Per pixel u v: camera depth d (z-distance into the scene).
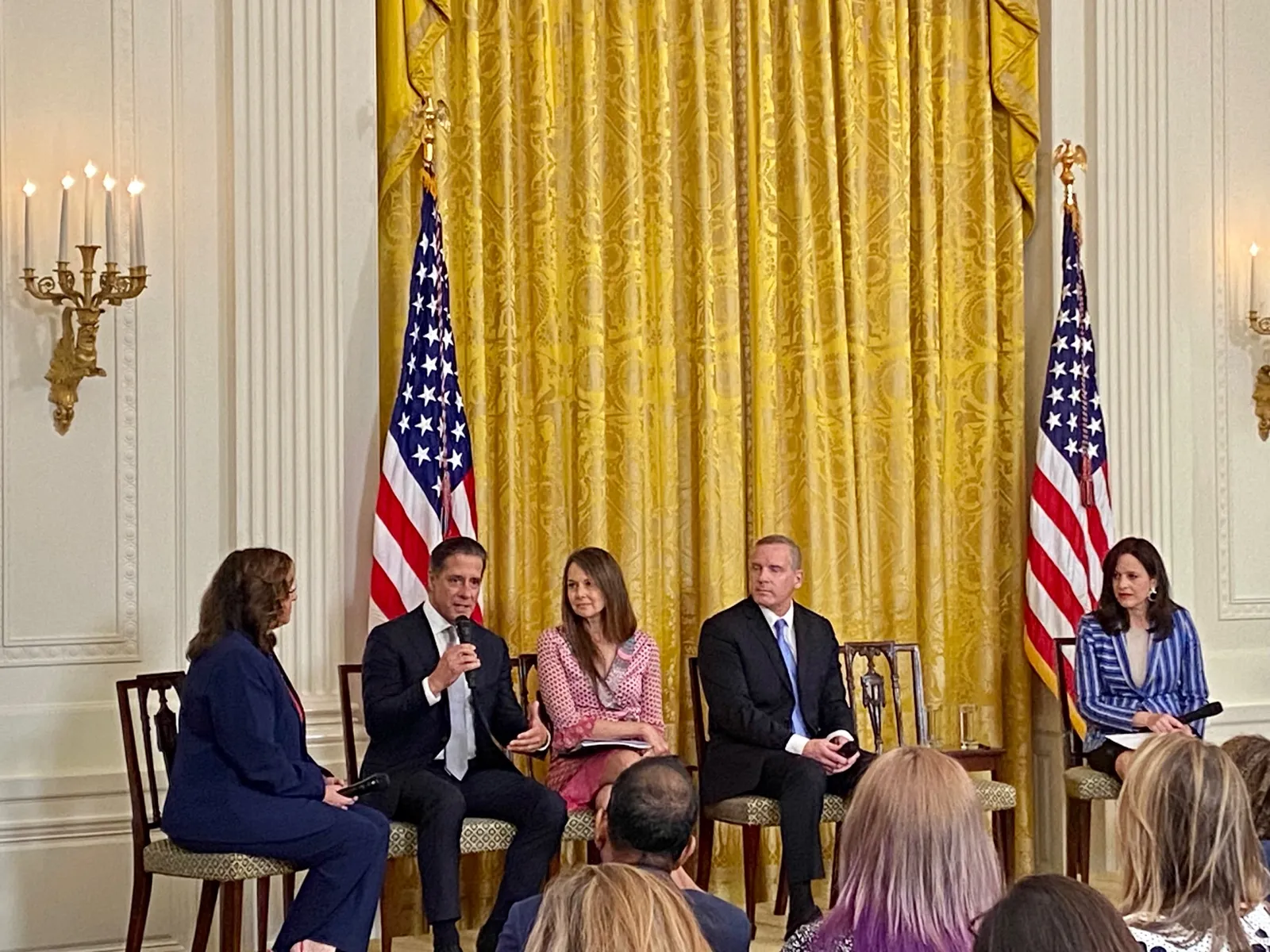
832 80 5.71
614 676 4.75
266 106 4.93
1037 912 1.57
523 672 5.00
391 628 4.55
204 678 3.94
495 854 5.18
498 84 5.28
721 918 2.43
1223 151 6.28
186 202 4.85
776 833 5.53
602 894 1.64
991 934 1.58
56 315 4.64
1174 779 2.20
